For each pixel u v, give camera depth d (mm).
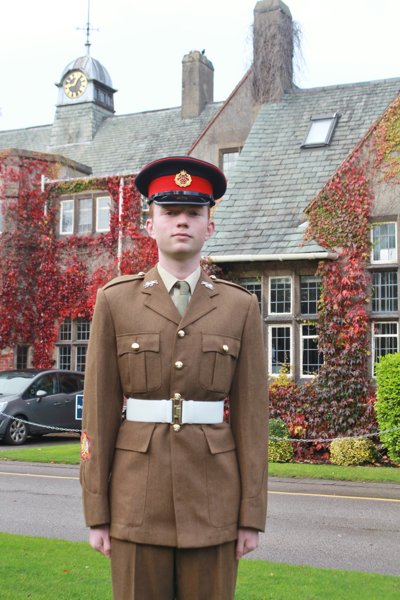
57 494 9742
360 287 14680
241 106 20641
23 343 21531
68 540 7023
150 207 3334
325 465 13039
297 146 17766
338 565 6277
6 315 21375
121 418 3217
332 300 14789
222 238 16078
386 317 14570
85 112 27266
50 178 22219
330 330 14727
